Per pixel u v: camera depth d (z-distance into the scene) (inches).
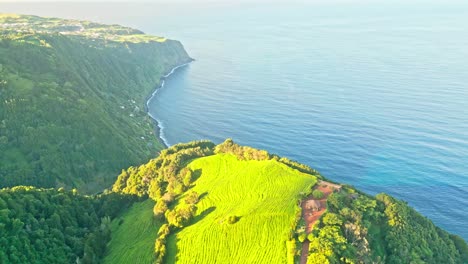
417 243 3838.6
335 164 6702.8
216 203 4252.0
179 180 4881.9
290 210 3892.7
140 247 3981.3
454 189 5846.5
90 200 4778.5
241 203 4133.9
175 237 3924.7
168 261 3681.1
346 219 3720.5
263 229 3730.3
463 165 6392.7
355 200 4047.7
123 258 3885.3
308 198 4072.3
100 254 3993.6
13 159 5880.9
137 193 5083.7
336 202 3897.6
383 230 3858.3
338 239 3440.0
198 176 4891.7
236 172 4729.3
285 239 3565.5
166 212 4308.6
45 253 3587.6
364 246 3449.8
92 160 6466.5
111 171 6486.2
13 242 3472.0
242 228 3777.1
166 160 5349.4
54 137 6373.0
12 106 6382.9
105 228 4333.2
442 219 5319.9
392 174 6299.2
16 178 5639.8
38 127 6343.5
